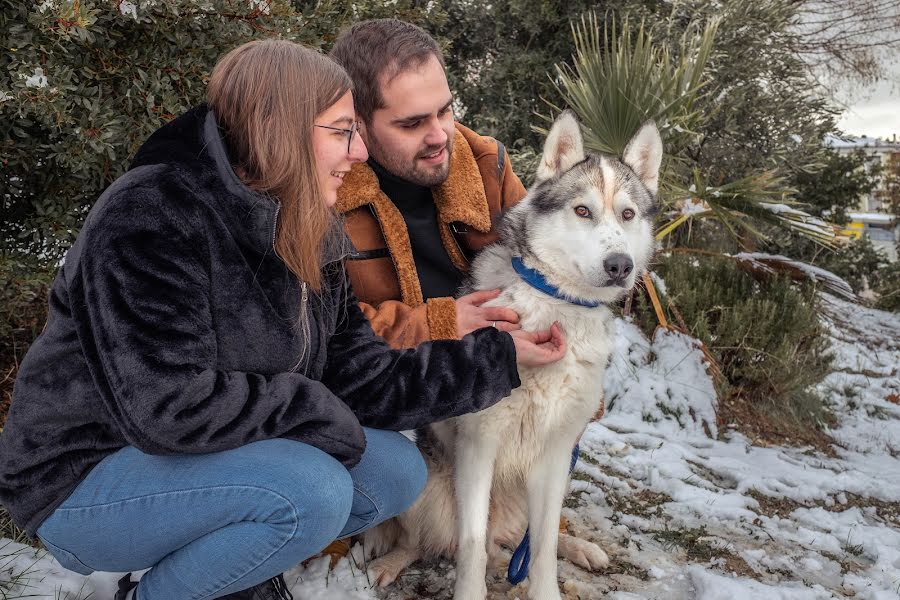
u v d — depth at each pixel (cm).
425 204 268
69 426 161
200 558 168
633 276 238
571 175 256
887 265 1279
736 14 816
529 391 234
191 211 158
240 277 165
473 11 811
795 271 558
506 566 261
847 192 1242
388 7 436
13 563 212
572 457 264
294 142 162
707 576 258
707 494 354
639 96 520
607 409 470
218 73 168
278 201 166
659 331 511
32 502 162
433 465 250
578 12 779
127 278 148
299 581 227
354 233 254
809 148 852
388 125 238
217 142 164
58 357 158
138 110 325
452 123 252
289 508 165
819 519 350
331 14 400
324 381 201
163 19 312
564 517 303
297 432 173
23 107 276
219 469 165
